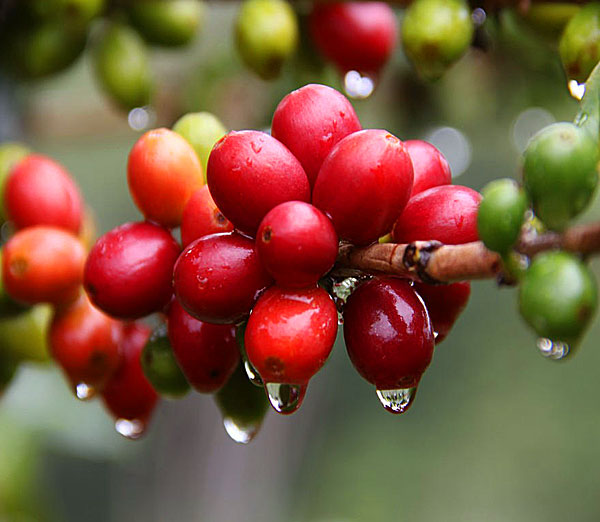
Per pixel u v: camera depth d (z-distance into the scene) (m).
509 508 0.99
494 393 1.03
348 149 0.24
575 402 1.02
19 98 0.41
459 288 0.26
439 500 1.00
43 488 0.53
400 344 0.25
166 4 0.37
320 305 0.24
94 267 0.26
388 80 0.48
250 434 0.28
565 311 0.21
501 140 0.54
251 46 0.35
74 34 0.37
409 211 0.25
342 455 0.98
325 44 0.36
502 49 0.43
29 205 0.31
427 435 1.02
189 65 0.50
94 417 0.49
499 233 0.22
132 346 0.30
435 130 0.49
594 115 0.23
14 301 0.31
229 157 0.24
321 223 0.24
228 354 0.26
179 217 0.27
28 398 0.48
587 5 0.29
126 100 0.38
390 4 0.32
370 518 0.97
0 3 0.36
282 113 0.25
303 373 0.24
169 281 0.27
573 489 1.00
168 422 0.54
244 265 0.25
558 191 0.21
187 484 0.54
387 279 0.25
